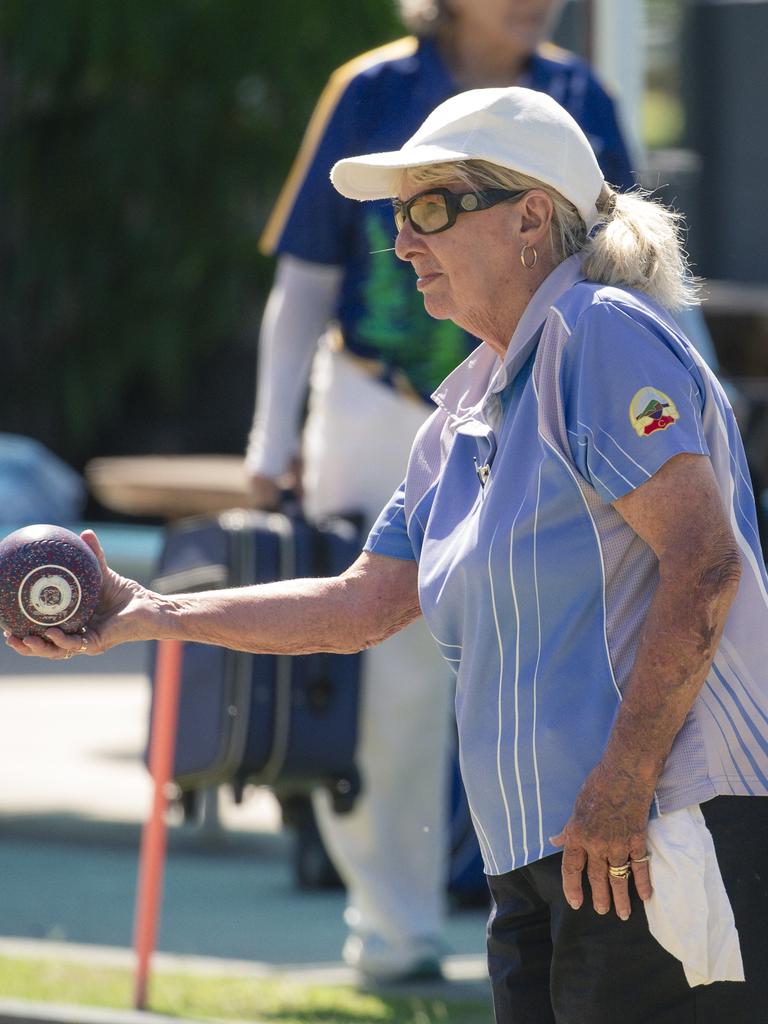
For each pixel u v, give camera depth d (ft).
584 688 32.50
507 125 33.47
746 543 32.83
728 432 33.32
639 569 32.50
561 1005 33.50
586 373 31.96
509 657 33.24
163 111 244.63
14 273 254.06
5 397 257.14
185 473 97.50
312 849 81.97
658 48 170.30
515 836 33.47
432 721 62.69
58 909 77.87
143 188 243.60
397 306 60.03
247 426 258.78
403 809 62.80
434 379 60.13
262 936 73.00
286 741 59.77
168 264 245.86
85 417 250.98
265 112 246.47
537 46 59.62
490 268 33.96
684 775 31.86
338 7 243.81
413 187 34.37
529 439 33.27
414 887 63.21
